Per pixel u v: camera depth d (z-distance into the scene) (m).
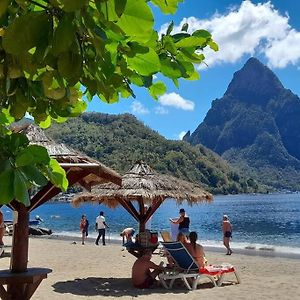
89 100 1.81
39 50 1.08
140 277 10.20
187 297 9.25
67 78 1.12
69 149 6.32
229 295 9.52
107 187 11.94
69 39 1.05
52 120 2.01
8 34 1.05
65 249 21.28
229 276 12.38
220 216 72.50
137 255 10.77
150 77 1.52
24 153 1.34
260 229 47.53
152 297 9.22
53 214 88.94
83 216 25.94
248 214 76.12
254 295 9.57
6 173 1.32
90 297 9.22
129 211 11.70
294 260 17.64
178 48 1.58
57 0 1.04
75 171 5.70
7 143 1.44
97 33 1.09
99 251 20.22
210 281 11.03
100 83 1.30
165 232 15.67
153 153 122.31
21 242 5.48
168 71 1.59
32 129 6.43
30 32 1.06
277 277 12.33
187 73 1.61
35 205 5.48
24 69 1.26
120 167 115.75
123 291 9.88
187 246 10.40
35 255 18.44
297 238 36.97
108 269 13.85
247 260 17.52
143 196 11.03
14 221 5.51
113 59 1.27
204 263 10.70
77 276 12.20
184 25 1.59
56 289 10.07
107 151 123.75
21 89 1.49
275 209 91.19
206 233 43.19
